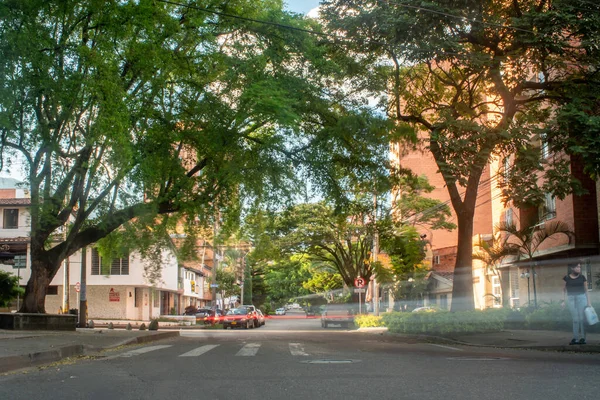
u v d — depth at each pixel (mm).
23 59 16750
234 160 21062
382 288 35875
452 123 16844
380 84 20609
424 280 35062
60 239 27453
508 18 17938
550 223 26266
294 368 9367
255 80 20250
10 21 16875
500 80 19438
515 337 17859
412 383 7461
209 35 20328
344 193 23734
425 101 23547
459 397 6371
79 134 18625
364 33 18266
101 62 17516
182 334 28125
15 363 9992
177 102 21391
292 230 40688
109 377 8523
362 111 20703
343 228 39375
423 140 19516
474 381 7582
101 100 17375
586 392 6648
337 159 22453
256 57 20344
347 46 19188
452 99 22938
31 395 6906
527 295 32719
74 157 19016
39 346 12445
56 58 18203
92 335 18625
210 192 22781
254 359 11125
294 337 22375
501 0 18828
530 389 6871
